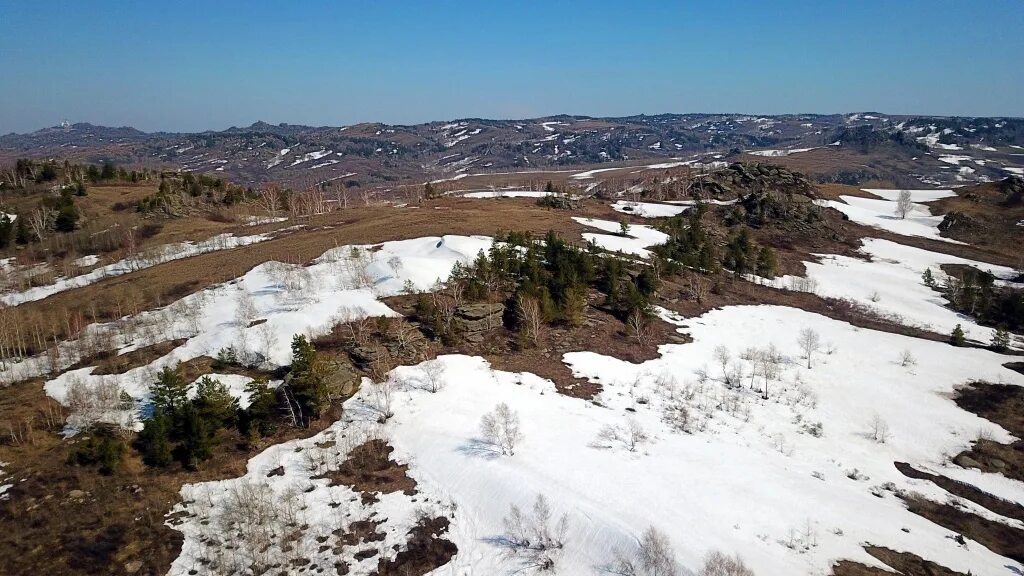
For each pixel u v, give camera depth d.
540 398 53.53
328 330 60.44
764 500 40.19
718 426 52.38
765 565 32.47
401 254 88.81
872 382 64.06
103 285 81.75
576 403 53.41
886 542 37.06
